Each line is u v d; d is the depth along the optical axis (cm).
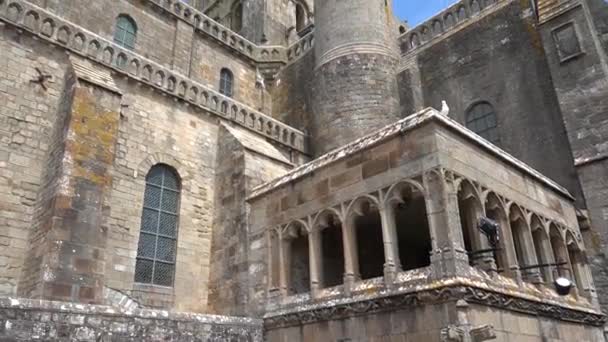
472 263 1094
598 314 1337
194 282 1722
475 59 2066
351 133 2159
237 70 2825
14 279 1358
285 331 1268
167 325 1116
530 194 1309
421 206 1332
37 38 1596
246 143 1870
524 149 1767
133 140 1722
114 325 1027
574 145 1584
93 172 1427
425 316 958
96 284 1334
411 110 2178
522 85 1856
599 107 1559
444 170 1029
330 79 2312
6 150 1442
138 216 1655
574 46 1670
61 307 965
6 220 1388
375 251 1600
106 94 1553
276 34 3375
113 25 2311
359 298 1095
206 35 2700
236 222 1706
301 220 1342
